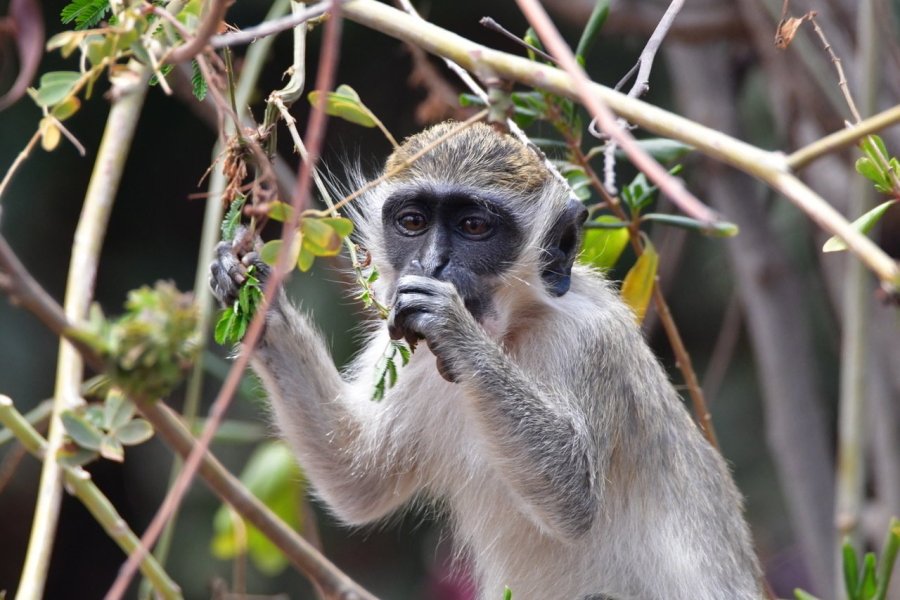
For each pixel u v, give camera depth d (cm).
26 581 679
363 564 2025
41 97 677
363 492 1067
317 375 1033
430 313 888
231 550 1228
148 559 719
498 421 912
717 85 1507
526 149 1002
